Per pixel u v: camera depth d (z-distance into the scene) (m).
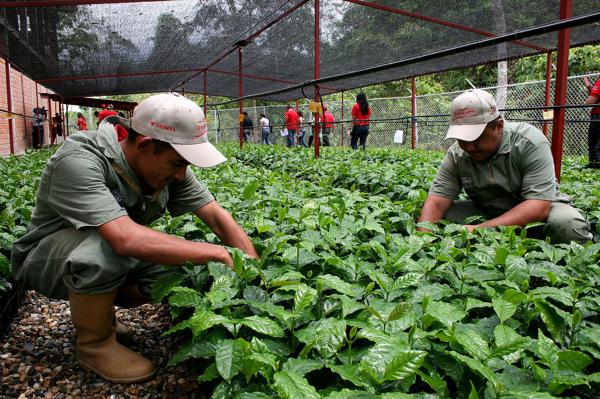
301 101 33.62
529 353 1.69
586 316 1.94
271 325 1.73
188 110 2.15
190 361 2.40
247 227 3.00
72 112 47.47
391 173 5.49
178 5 9.98
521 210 3.24
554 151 4.96
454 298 2.13
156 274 2.61
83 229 2.22
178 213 2.81
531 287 2.40
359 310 1.96
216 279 2.05
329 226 3.03
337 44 12.71
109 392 2.23
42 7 9.30
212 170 6.75
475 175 3.58
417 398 1.43
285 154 9.70
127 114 31.36
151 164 2.23
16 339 2.84
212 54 14.98
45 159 9.91
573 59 16.73
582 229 3.21
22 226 3.34
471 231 3.08
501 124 3.35
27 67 15.16
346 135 22.58
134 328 2.95
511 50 11.56
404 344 1.55
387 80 16.39
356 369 1.55
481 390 1.51
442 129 17.69
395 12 9.58
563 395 1.56
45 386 2.30
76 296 2.20
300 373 1.52
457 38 11.25
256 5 10.25
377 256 2.60
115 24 11.03
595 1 7.99
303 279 2.26
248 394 1.47
